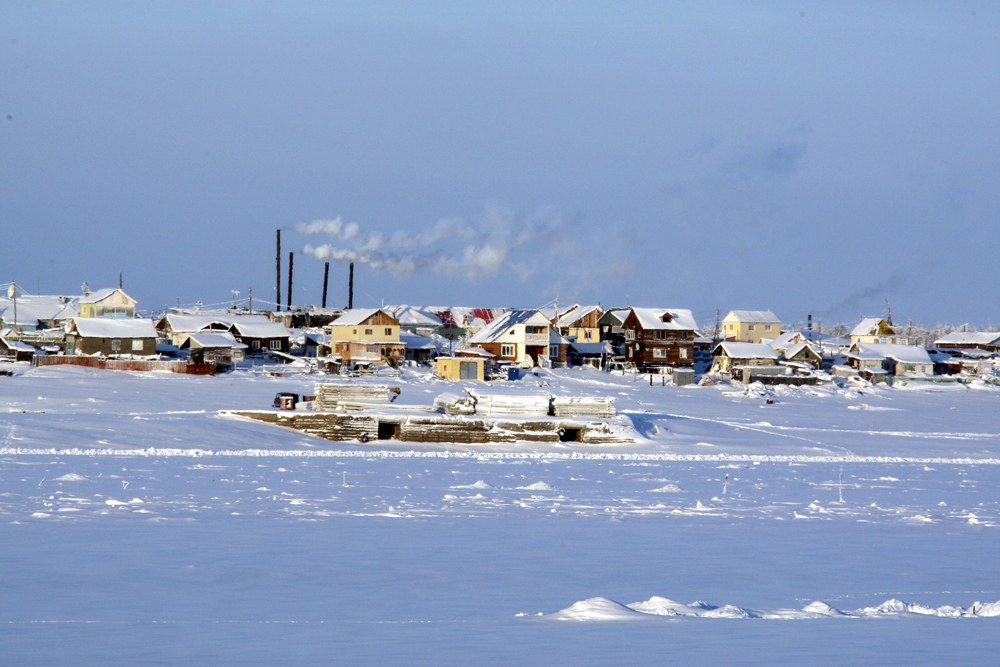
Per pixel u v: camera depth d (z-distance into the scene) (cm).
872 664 3491
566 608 5116
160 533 7981
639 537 8644
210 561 6669
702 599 5622
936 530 9800
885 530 9706
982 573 6906
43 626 4500
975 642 4031
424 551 7431
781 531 9400
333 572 6372
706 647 3881
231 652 3847
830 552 7912
